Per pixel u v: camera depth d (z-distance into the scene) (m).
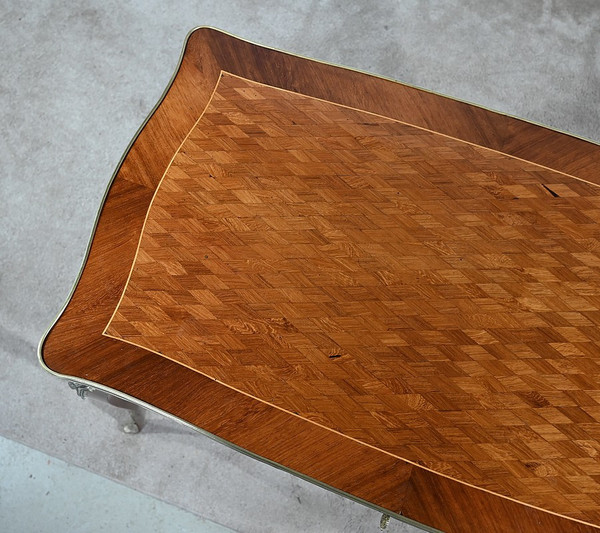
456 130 1.59
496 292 1.43
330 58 2.36
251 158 1.55
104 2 2.42
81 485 1.83
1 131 2.23
